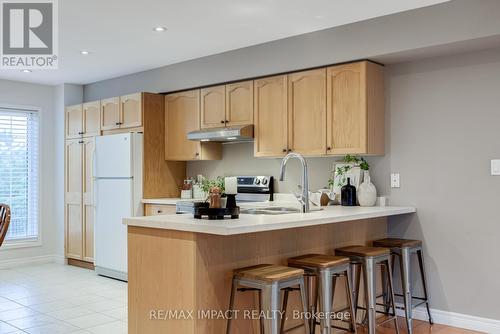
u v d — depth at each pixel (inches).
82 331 141.4
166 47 181.0
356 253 130.0
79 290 192.4
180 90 208.5
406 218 159.3
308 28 158.2
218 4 135.6
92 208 232.1
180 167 226.2
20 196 246.1
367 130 153.2
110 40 171.3
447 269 150.7
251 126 182.2
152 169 213.2
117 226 211.3
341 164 171.0
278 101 174.6
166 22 151.2
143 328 111.5
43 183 253.8
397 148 160.9
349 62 156.3
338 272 117.1
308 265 115.0
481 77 143.9
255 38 169.9
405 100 159.2
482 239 144.0
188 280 102.3
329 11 142.0
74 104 255.1
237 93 188.2
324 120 161.8
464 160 147.4
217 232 94.7
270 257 119.3
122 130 219.3
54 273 226.2
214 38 169.3
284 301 116.1
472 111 145.7
